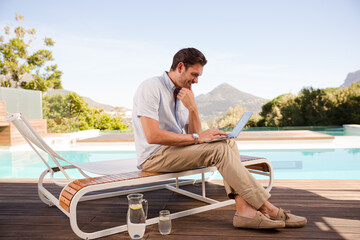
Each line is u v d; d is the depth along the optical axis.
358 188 2.56
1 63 14.56
